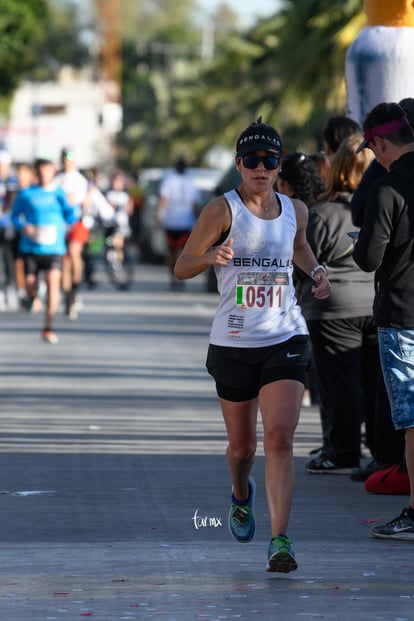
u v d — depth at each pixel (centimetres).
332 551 1560
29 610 1291
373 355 2058
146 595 1348
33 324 4528
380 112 1609
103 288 6300
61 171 4653
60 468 2106
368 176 1809
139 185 9631
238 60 11456
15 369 3369
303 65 7219
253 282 1458
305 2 6988
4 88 11775
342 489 1967
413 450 1611
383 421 1961
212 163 17350
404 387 1602
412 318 1598
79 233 4706
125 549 1571
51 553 1547
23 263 4547
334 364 2041
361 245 1592
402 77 2316
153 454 2230
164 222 6244
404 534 1619
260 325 1459
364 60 2330
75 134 14325
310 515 1783
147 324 4591
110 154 17838
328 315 2017
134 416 2641
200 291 6250
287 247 1468
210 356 1495
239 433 1502
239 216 1455
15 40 11400
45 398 2880
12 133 13650
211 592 1362
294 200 1502
